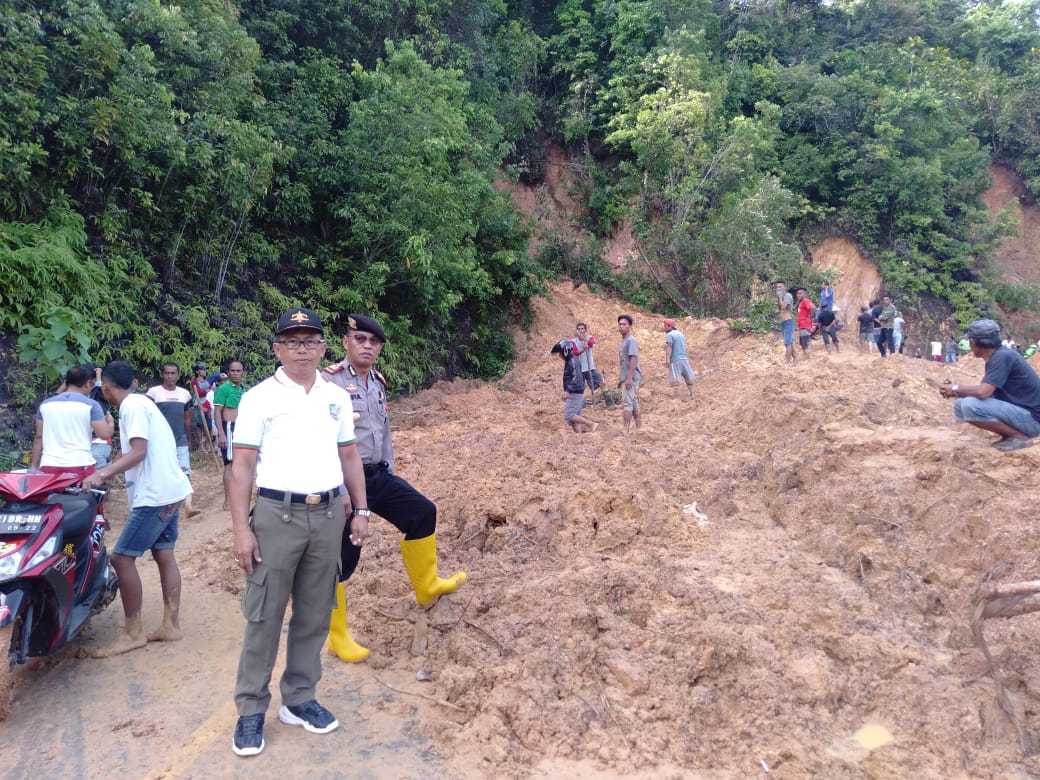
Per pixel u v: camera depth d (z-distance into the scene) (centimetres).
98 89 1099
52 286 974
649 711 365
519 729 351
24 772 331
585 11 2833
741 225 2395
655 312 2488
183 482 458
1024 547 481
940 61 3544
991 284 3141
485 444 945
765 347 1852
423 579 454
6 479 396
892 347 2092
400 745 349
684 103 2517
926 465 591
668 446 888
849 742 349
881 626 434
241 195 1273
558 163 2819
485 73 2256
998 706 360
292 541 330
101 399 895
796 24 3562
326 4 1753
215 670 424
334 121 1755
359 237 1546
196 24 1305
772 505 662
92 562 453
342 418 354
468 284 1783
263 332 1343
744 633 412
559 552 556
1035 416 598
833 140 3105
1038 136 3556
